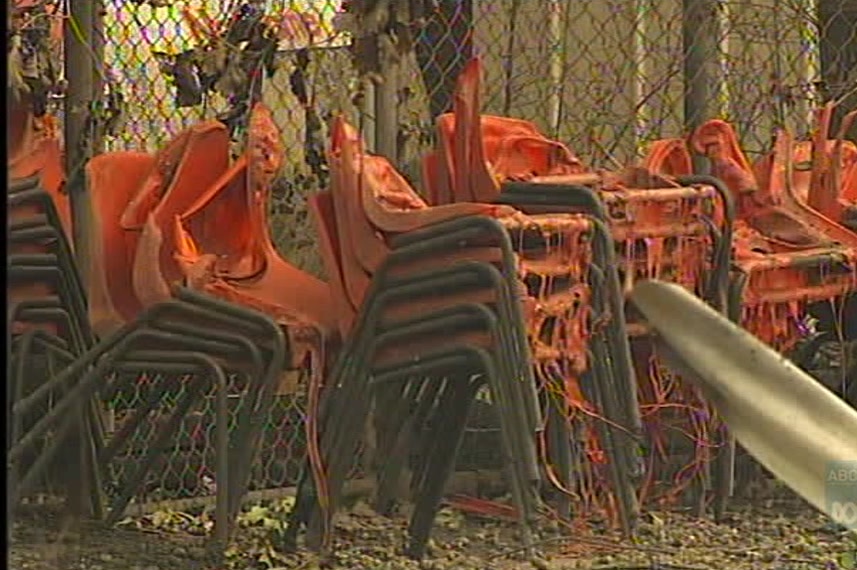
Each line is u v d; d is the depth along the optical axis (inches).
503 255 568.1
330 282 606.9
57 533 576.4
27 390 601.3
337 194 607.8
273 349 571.5
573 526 620.4
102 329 600.7
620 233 641.6
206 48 716.7
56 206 616.4
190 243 597.9
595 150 790.5
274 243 727.1
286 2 728.3
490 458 711.7
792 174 733.9
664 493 672.4
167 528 648.4
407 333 582.9
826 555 612.7
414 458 644.1
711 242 669.9
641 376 662.5
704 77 783.7
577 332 605.9
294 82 724.0
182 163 605.9
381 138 725.9
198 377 606.5
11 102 622.5
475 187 637.9
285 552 608.4
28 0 636.1
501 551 613.9
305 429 617.6
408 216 585.3
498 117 733.9
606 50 812.6
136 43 764.6
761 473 689.0
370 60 694.5
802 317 713.6
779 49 809.5
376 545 625.6
